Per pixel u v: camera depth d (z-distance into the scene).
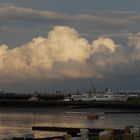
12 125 141.75
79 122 170.88
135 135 42.88
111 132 39.41
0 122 165.25
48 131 103.38
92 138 43.44
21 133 98.19
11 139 38.72
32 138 42.00
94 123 162.50
